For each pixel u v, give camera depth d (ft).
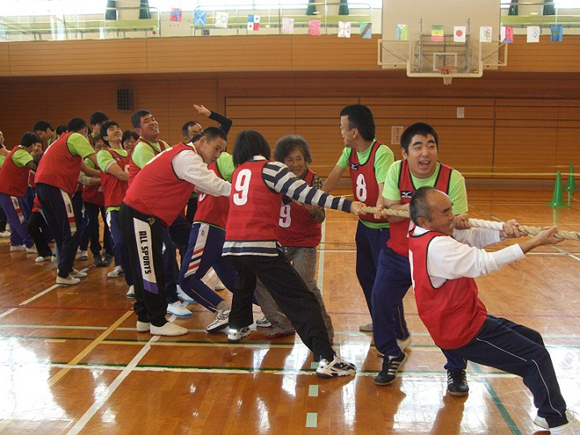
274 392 10.96
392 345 11.17
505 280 19.58
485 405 10.36
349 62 48.78
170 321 15.56
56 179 18.81
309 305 11.61
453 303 9.33
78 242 19.61
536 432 9.37
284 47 49.06
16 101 58.70
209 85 57.06
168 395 10.84
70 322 15.44
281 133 57.41
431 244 9.16
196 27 50.29
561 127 55.98
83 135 19.67
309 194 11.12
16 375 11.82
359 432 9.40
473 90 55.72
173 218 13.76
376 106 56.44
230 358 12.74
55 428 9.59
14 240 26.18
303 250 13.17
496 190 52.85
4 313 16.29
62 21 50.90
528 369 9.00
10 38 51.52
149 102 57.72
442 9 45.47
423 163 10.59
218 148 13.93
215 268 15.01
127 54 50.11
